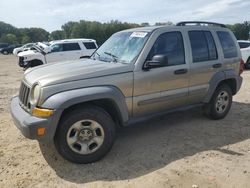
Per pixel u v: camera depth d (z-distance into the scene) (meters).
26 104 4.25
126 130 5.63
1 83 12.20
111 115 4.70
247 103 7.77
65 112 4.17
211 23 6.23
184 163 4.29
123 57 4.90
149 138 5.24
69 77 4.15
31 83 4.20
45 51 17.00
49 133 3.94
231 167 4.16
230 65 6.14
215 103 6.04
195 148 4.82
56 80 4.07
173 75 5.10
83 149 4.23
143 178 3.89
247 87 10.09
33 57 16.88
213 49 5.84
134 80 4.61
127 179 3.87
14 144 4.97
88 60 5.20
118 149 4.78
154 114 5.11
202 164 4.25
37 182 3.81
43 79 4.11
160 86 4.96
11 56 37.75
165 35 5.10
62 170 4.11
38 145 4.90
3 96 9.04
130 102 4.64
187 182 3.77
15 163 4.30
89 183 3.79
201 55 5.61
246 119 6.34
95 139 4.29
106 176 3.95
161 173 4.00
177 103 5.38
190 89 5.44
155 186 3.69
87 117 4.18
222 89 6.10
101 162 4.34
